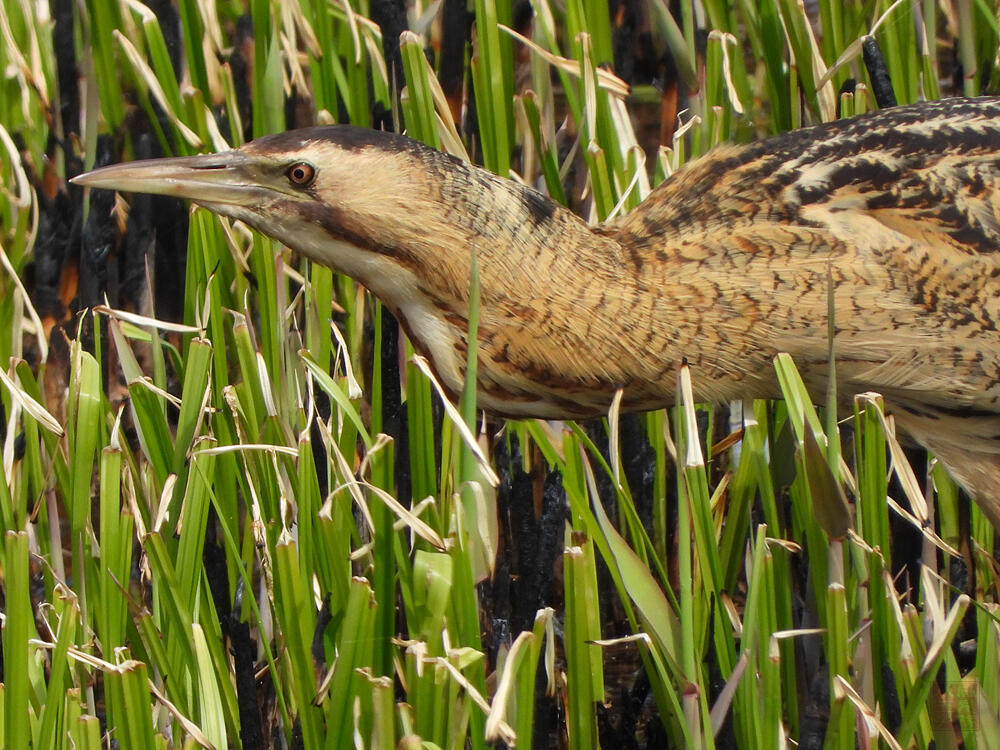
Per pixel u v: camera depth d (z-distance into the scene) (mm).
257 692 7527
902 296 7512
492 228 7492
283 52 7707
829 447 7426
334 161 7484
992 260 7523
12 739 7457
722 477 7621
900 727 7465
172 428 7680
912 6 7668
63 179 7680
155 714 7504
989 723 7469
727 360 7512
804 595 7590
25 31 7676
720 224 7516
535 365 7508
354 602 7426
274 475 7539
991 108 7555
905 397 7547
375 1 7680
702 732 7445
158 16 7719
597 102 7625
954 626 7438
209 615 7520
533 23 7719
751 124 7668
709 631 7543
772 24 7668
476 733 7445
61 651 7445
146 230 7676
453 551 7441
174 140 7672
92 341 7660
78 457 7516
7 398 7617
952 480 7605
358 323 7633
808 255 7512
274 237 7504
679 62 7684
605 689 7602
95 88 7680
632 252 7512
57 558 7559
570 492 7488
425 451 7508
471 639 7457
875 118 7547
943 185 7527
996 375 7535
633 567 7434
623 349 7508
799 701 7543
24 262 7664
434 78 7641
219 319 7582
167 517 7543
